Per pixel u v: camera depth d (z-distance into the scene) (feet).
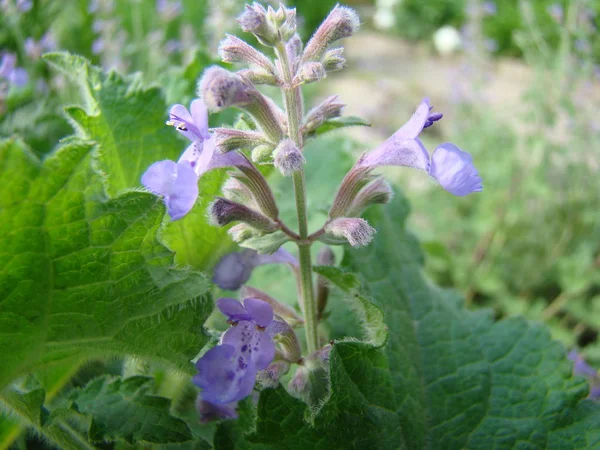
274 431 0.17
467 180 0.15
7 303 0.15
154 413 0.18
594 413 0.21
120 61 0.47
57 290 0.15
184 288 0.16
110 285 0.16
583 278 0.47
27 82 0.38
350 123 0.20
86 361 0.20
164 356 0.17
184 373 0.18
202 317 0.17
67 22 0.52
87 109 0.23
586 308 0.46
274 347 0.17
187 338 0.17
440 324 0.24
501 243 0.52
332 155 0.32
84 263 0.15
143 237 0.15
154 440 0.17
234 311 0.17
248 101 0.16
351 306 0.20
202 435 0.21
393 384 0.21
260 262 0.21
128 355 0.18
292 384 0.18
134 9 0.53
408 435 0.20
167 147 0.23
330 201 0.30
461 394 0.22
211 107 0.16
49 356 0.17
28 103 0.37
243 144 0.17
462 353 0.23
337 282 0.18
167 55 0.54
